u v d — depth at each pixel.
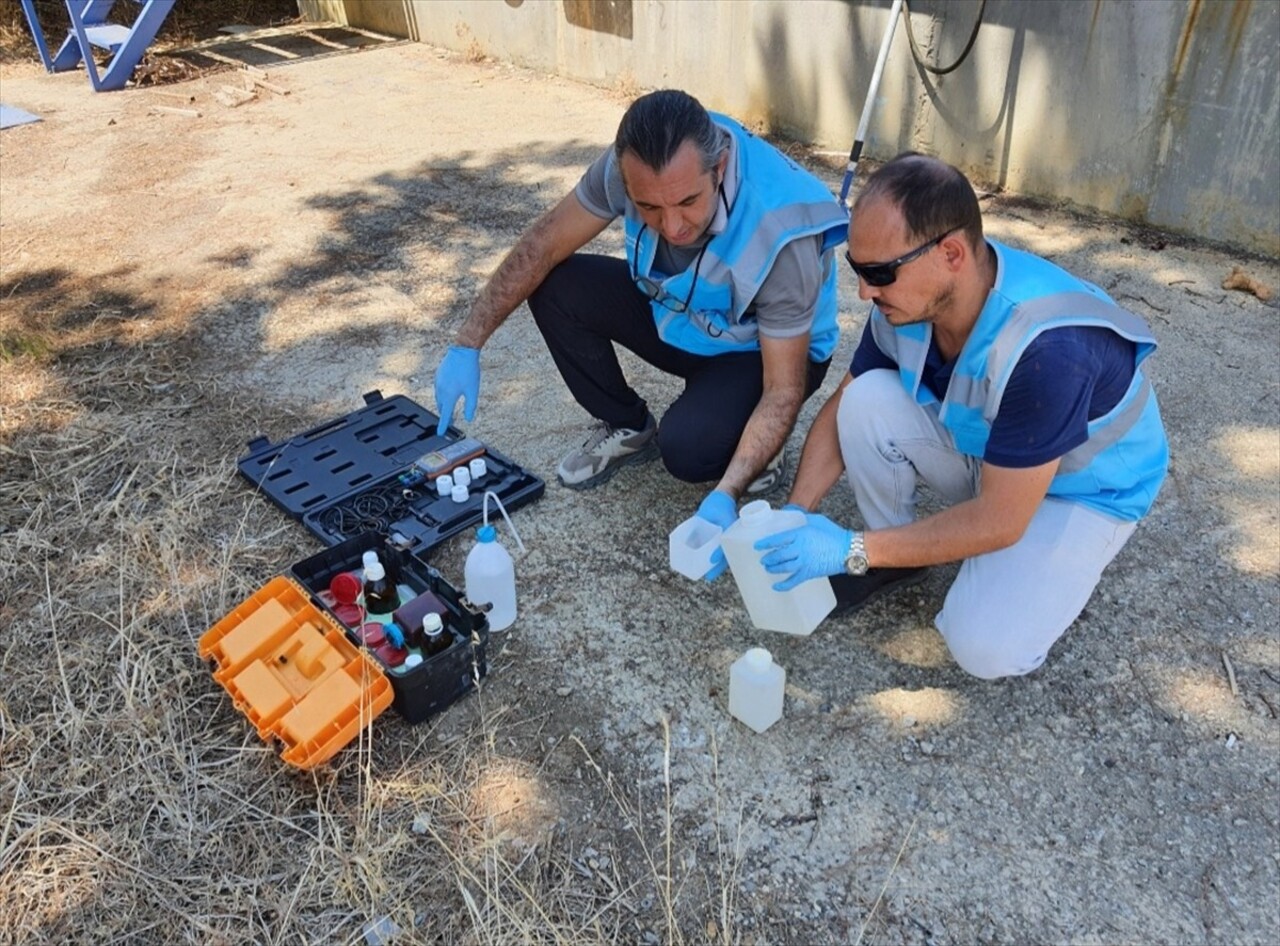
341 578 2.30
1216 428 3.10
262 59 7.50
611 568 2.60
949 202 1.61
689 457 2.49
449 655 2.10
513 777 2.06
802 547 1.97
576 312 2.64
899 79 5.02
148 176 5.30
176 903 1.83
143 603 2.47
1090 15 4.21
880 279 1.69
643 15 6.12
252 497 2.83
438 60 7.41
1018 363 1.70
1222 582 2.51
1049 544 1.97
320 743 1.97
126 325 3.79
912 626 2.40
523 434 3.15
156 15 6.63
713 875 1.87
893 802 2.00
